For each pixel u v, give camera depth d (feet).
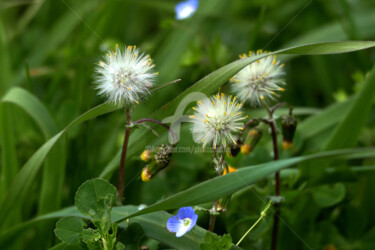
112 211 0.85
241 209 1.00
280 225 0.99
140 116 1.20
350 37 1.33
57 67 1.36
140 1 1.43
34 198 1.09
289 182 0.99
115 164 0.90
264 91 0.89
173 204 0.80
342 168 0.97
